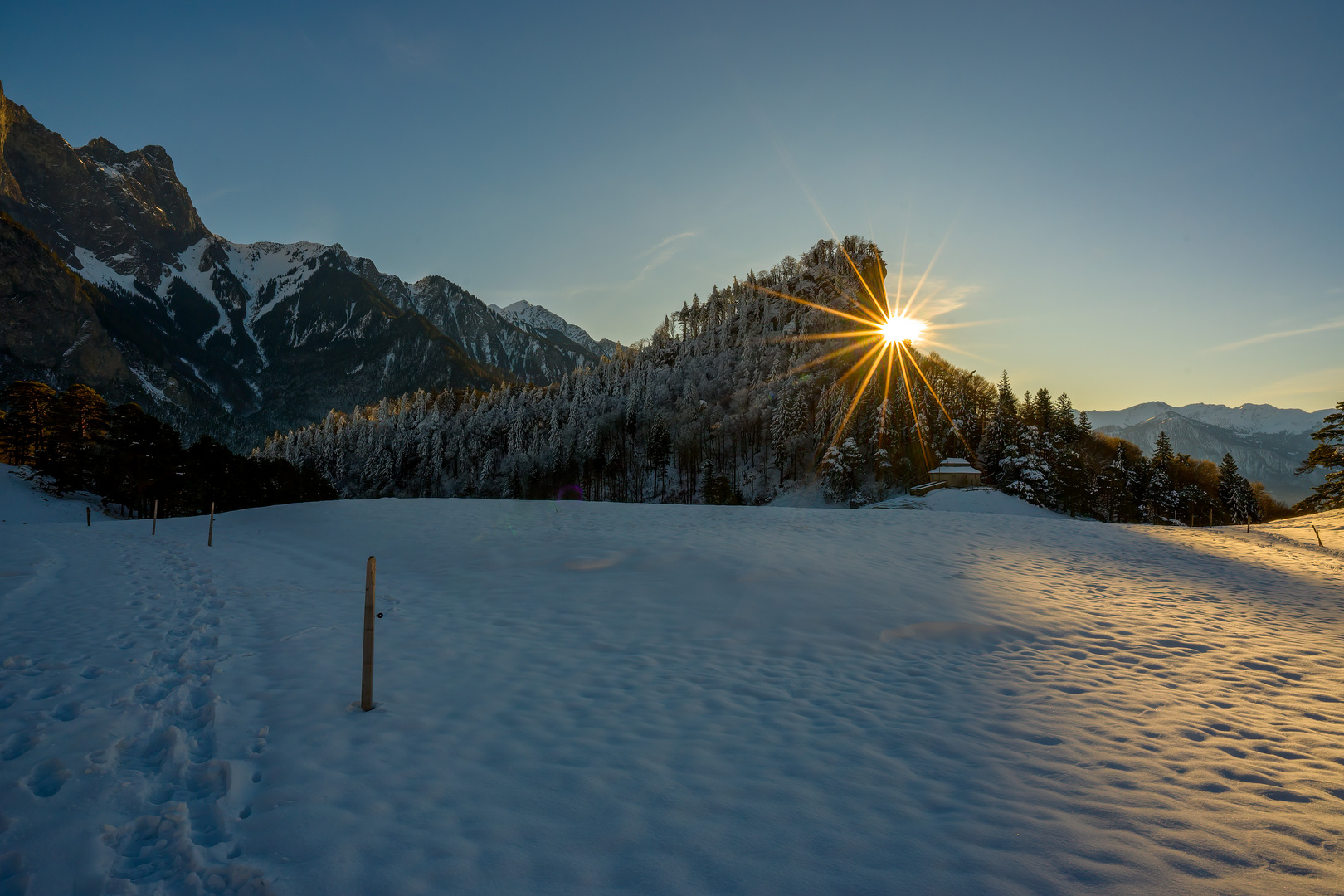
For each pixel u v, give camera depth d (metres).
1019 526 22.53
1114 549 19.17
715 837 3.46
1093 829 3.67
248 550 17.27
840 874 3.15
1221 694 6.64
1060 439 72.31
